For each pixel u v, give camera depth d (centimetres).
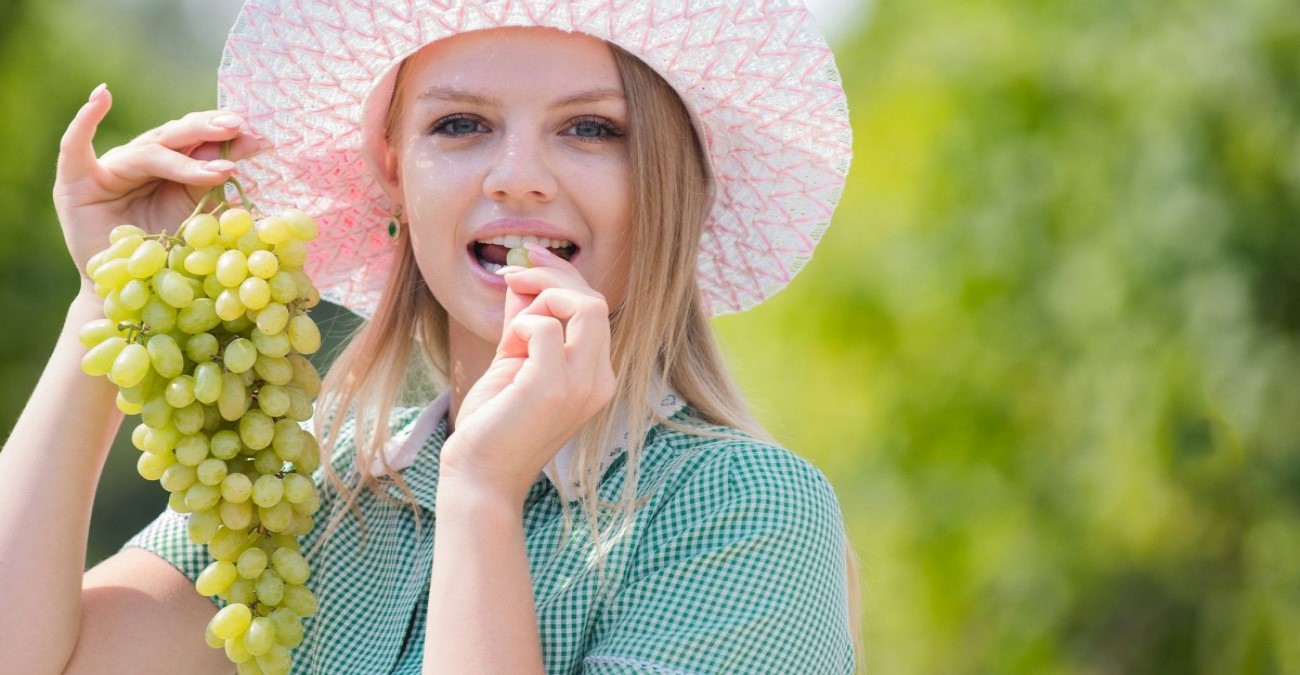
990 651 561
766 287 226
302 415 181
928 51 587
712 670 171
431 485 203
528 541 190
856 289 608
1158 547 518
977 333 566
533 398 167
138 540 212
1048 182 543
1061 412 547
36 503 193
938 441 575
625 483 186
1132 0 522
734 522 178
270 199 220
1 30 774
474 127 195
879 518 586
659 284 193
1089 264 514
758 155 211
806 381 621
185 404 172
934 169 580
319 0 200
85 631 199
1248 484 494
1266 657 492
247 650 177
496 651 162
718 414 199
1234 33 476
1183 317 490
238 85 209
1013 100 554
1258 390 483
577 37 191
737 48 197
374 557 205
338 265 230
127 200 205
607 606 180
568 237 192
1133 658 545
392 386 213
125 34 1119
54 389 197
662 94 197
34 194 791
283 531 179
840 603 183
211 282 176
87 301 201
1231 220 484
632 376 190
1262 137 475
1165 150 489
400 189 215
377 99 208
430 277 198
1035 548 549
